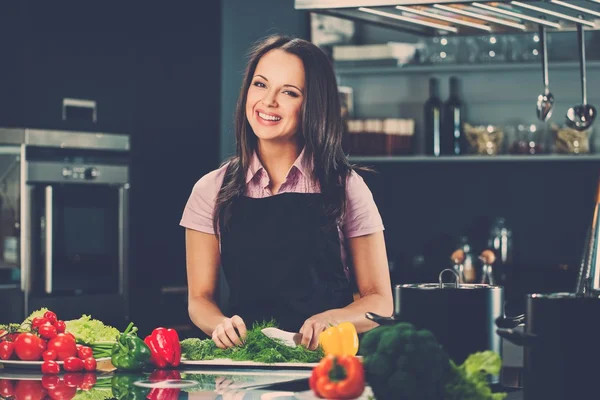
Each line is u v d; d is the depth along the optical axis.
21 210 5.22
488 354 1.65
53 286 5.31
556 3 2.40
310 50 2.96
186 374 2.21
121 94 5.69
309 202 2.96
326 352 2.33
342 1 2.60
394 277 5.66
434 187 6.03
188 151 5.82
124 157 5.69
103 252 5.53
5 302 5.16
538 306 1.73
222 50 5.73
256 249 2.96
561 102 5.77
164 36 5.84
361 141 5.71
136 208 5.75
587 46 5.57
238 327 2.42
